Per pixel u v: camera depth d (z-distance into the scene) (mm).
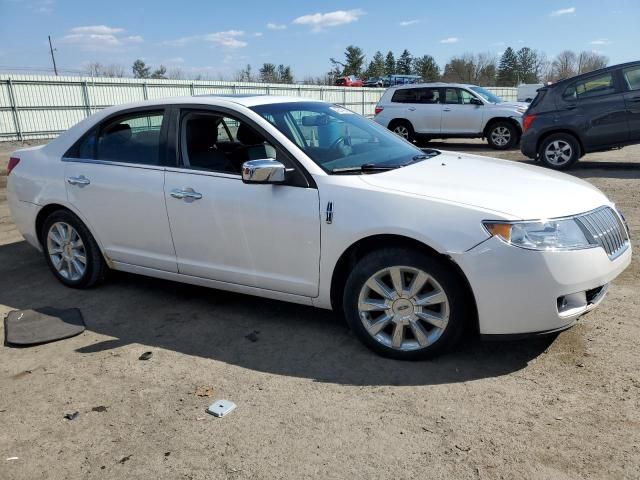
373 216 3441
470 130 16391
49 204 4984
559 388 3172
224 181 3998
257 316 4371
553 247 3166
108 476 2621
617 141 10234
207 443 2824
